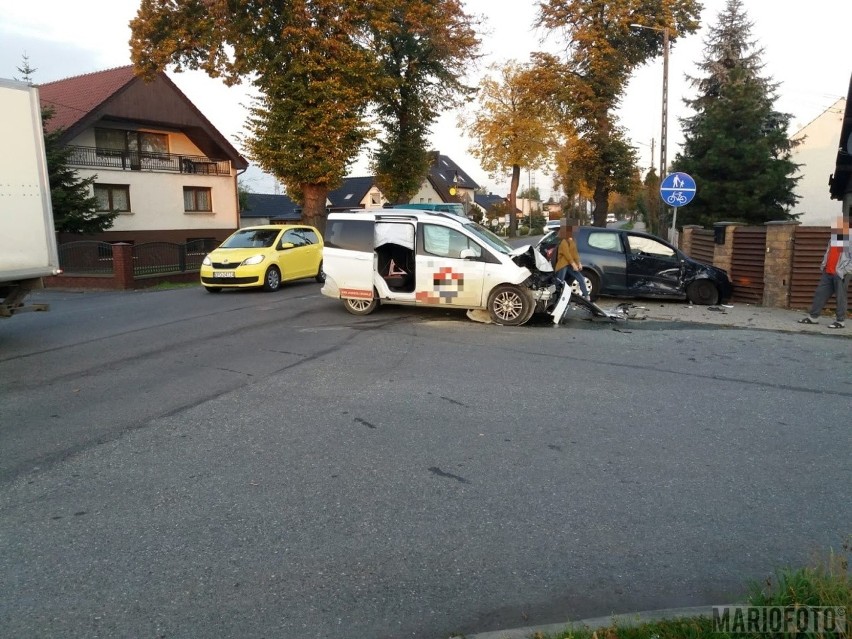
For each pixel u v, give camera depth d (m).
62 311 12.95
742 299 13.37
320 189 24.30
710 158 27.89
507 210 66.94
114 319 11.66
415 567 3.60
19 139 8.85
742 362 8.23
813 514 4.20
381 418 5.97
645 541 3.87
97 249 19.17
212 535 3.92
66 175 24.81
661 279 13.21
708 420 5.98
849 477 4.75
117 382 7.25
